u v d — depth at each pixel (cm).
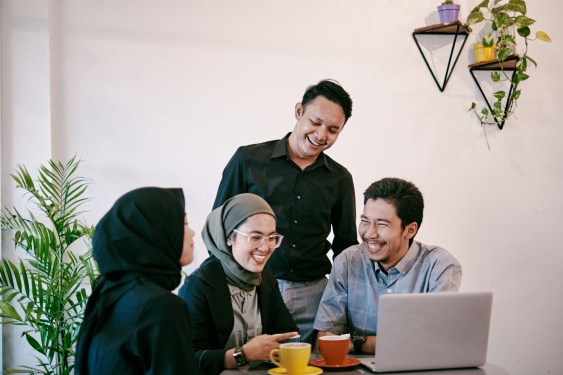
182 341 171
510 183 411
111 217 184
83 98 371
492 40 395
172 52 378
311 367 212
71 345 342
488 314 217
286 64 388
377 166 397
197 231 379
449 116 405
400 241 259
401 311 210
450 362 216
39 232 332
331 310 274
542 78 416
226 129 382
